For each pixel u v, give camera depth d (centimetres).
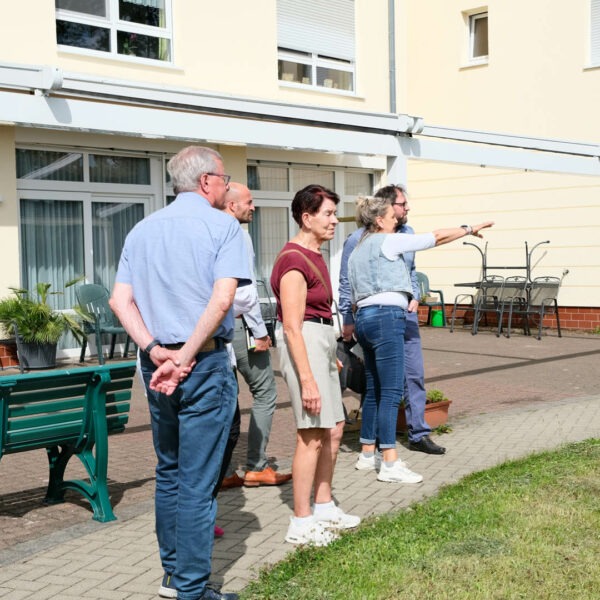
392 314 551
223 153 1336
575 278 1576
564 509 475
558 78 1593
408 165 1792
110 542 455
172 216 360
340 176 1541
